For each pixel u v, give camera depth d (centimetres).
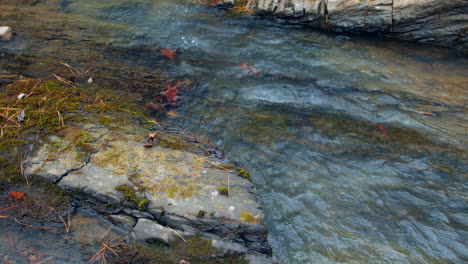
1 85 455
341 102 496
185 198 318
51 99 423
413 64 560
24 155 346
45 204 320
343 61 577
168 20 695
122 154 356
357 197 365
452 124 447
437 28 569
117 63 556
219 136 438
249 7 694
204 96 504
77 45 594
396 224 338
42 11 702
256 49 615
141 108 454
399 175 386
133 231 303
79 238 304
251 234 301
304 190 372
